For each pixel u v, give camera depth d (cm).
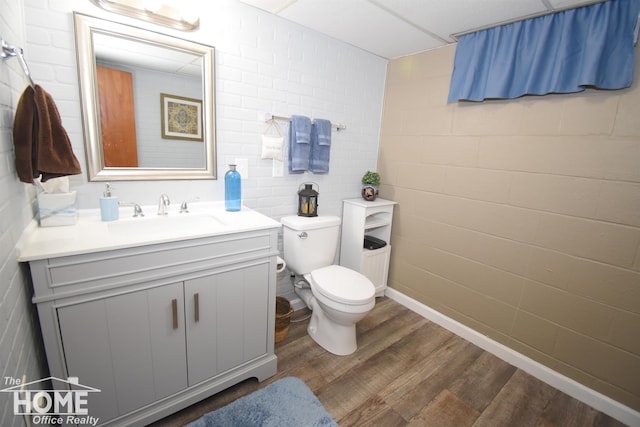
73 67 135
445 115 223
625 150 147
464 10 168
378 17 185
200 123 173
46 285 102
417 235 251
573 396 170
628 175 147
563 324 174
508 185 191
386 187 273
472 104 205
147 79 153
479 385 176
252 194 204
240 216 170
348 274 203
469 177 211
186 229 148
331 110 235
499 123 192
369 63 251
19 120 99
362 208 243
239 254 146
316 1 169
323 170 230
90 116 141
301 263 210
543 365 183
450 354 202
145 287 121
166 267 125
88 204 148
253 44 185
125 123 151
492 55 187
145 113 155
